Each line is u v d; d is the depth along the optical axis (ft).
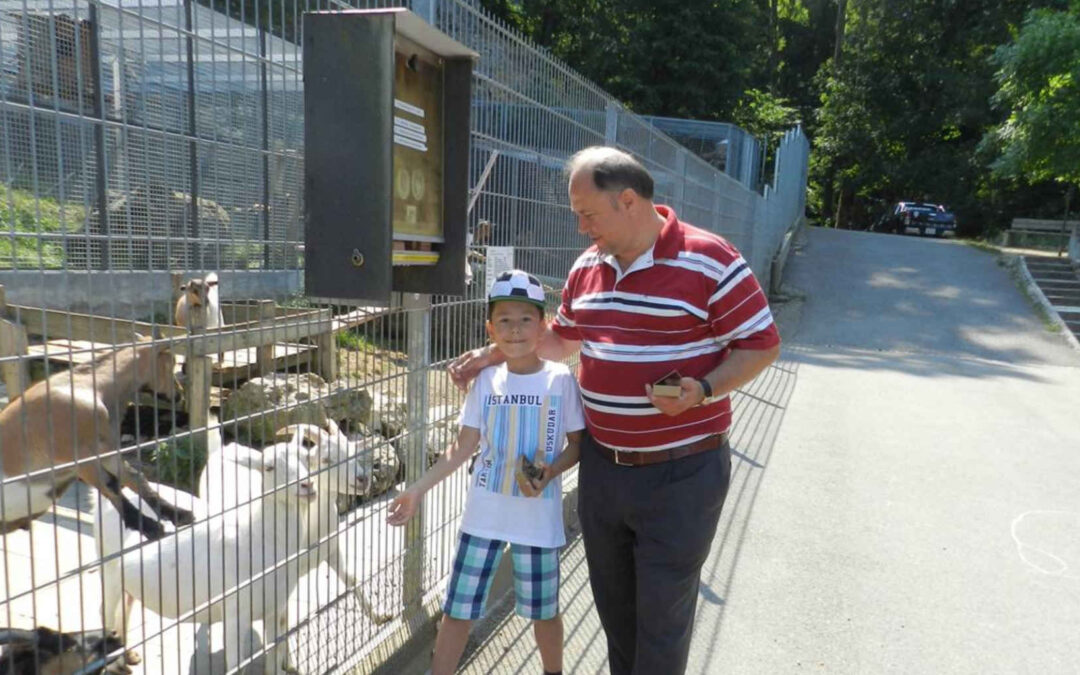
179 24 6.83
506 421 9.16
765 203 55.83
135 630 8.72
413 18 7.21
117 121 6.79
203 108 7.30
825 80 132.77
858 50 122.93
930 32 118.52
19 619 8.80
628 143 18.56
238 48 7.67
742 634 12.51
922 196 122.72
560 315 9.26
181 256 7.21
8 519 6.27
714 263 7.99
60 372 6.26
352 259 7.33
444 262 9.09
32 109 5.93
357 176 7.25
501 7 80.64
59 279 6.26
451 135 8.86
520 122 12.30
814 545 16.12
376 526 10.08
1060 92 59.47
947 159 117.91
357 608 9.76
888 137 121.29
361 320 9.00
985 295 60.18
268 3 7.72
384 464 9.80
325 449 8.68
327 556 9.01
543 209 13.65
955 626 13.09
